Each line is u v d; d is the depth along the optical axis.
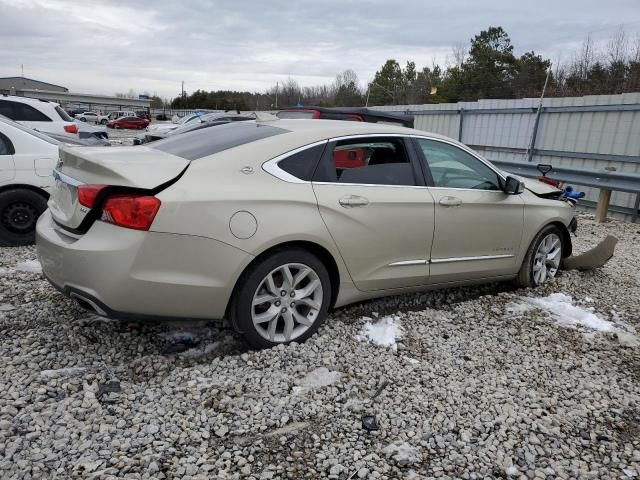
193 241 3.01
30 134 5.92
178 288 3.01
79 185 3.06
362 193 3.70
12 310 3.89
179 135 4.06
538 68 40.84
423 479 2.40
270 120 4.15
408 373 3.34
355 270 3.74
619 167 9.55
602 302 4.93
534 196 5.07
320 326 3.87
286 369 3.26
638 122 9.18
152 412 2.74
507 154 12.20
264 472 2.38
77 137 10.59
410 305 4.59
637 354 3.84
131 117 50.75
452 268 4.37
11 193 5.68
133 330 3.65
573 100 10.38
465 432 2.76
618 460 2.63
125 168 2.99
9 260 5.23
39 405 2.71
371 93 57.00
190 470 2.34
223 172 3.23
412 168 4.07
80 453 2.39
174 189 3.01
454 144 4.44
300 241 3.39
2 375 2.97
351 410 2.89
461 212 4.28
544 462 2.58
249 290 3.25
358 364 3.40
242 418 2.75
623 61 32.19
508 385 3.28
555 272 5.44
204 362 3.34
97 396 2.85
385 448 2.60
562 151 10.66
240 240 3.13
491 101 12.53
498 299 4.81
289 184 3.40
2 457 2.31
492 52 41.34
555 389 3.27
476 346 3.80
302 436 2.65
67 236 3.14
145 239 2.89
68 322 3.71
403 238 3.93
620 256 6.77
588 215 9.93
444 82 45.44
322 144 3.62
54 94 79.38
